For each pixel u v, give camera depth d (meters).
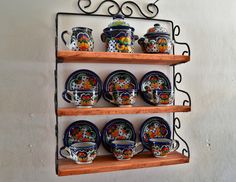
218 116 1.09
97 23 0.94
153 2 1.01
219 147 1.09
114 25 0.83
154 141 0.91
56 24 0.86
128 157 0.87
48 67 0.89
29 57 0.87
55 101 0.80
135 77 0.97
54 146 0.89
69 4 0.91
